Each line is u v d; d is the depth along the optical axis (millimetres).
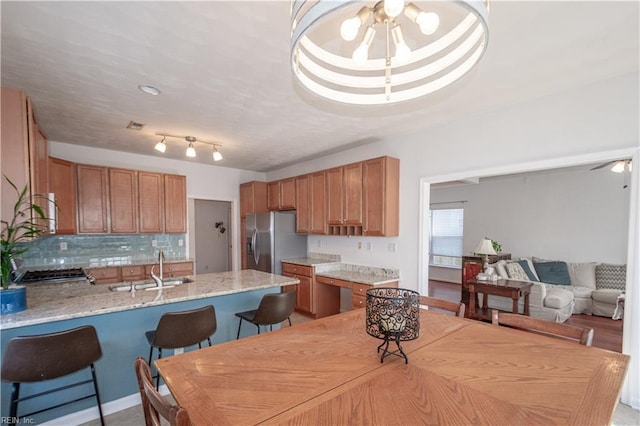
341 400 1035
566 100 2523
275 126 3398
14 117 2125
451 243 7480
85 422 2070
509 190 6430
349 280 3861
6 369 1583
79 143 4145
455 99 2701
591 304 4754
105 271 4098
